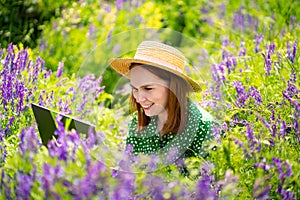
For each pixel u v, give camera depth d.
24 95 4.70
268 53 5.09
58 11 8.31
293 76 4.50
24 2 8.34
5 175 3.23
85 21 8.29
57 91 5.35
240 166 3.47
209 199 3.13
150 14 8.29
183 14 9.02
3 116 4.41
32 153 3.20
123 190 3.02
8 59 5.04
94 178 3.00
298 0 8.16
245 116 4.43
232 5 8.57
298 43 5.37
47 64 7.09
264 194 3.21
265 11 8.26
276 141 3.64
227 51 6.30
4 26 7.97
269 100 4.52
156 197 3.05
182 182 3.22
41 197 3.00
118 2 8.28
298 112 3.78
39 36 8.02
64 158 3.11
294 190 3.37
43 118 3.58
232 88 4.94
